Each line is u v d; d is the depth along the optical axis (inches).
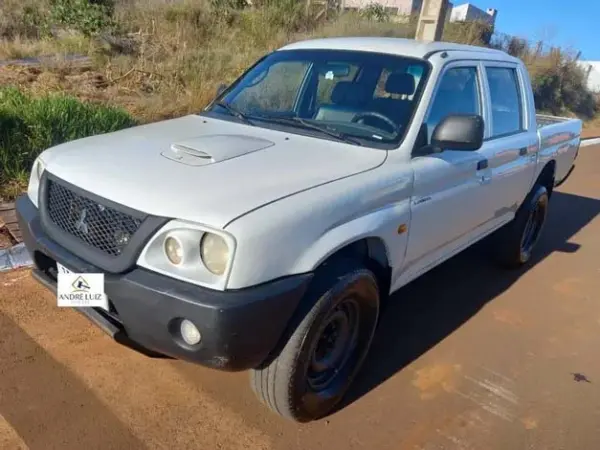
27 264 165.3
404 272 136.5
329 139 130.4
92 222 101.3
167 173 104.8
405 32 575.5
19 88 288.2
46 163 118.7
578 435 122.2
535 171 199.2
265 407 120.0
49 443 103.7
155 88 358.9
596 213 304.8
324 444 111.6
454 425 121.6
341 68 148.1
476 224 167.5
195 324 89.7
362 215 111.1
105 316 103.1
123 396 118.4
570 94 752.3
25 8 489.1
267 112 146.4
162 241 93.1
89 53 409.1
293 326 100.8
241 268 90.0
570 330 169.9
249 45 486.6
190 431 111.0
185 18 510.9
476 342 157.5
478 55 165.6
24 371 122.1
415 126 131.1
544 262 225.8
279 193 100.2
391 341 153.5
